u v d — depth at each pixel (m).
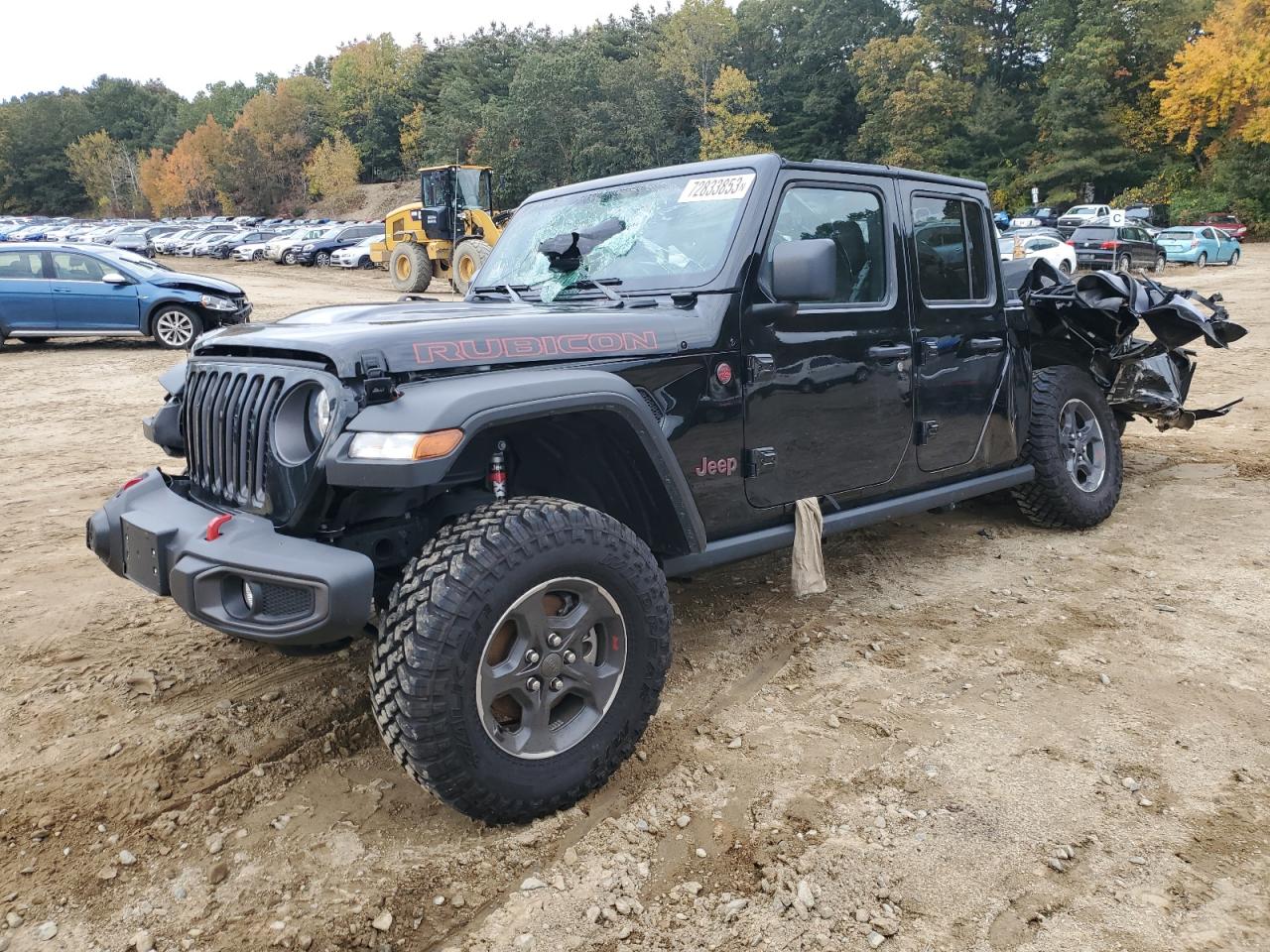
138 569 2.82
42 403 9.79
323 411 2.52
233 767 2.97
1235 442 7.25
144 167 118.12
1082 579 4.48
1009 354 4.57
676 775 2.89
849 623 4.03
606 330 2.97
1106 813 2.66
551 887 2.40
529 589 2.48
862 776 2.87
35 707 3.36
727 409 3.28
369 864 2.50
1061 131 54.69
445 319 2.85
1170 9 54.09
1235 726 3.11
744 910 2.31
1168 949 2.15
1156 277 24.64
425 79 106.69
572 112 66.19
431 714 2.34
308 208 102.44
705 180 3.56
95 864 2.51
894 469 4.00
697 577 4.62
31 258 13.32
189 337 14.05
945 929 2.23
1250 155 46.66
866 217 3.84
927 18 63.88
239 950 2.19
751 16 74.25
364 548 2.76
